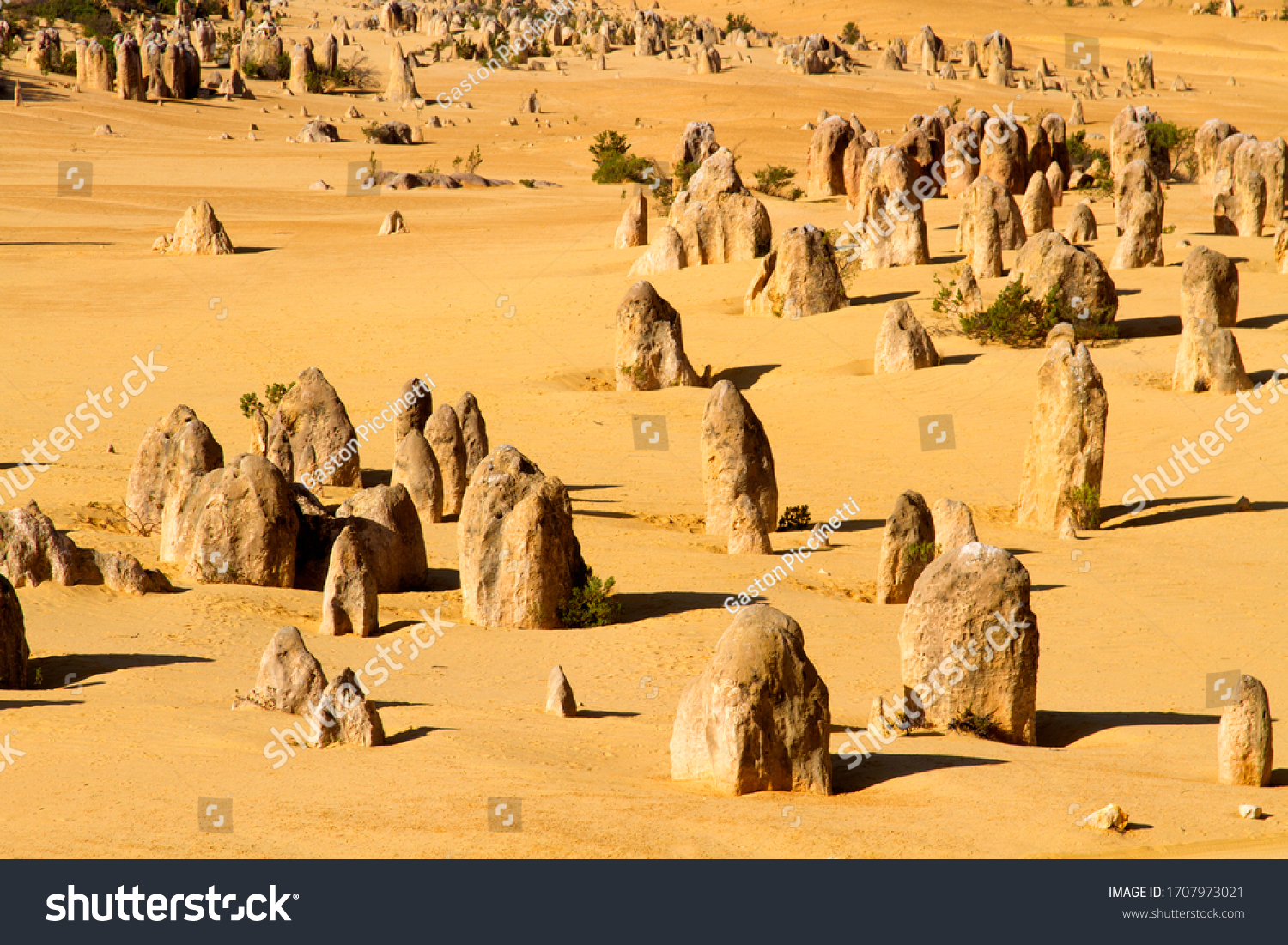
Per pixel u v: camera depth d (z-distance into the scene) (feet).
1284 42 597.93
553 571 62.34
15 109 367.66
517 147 380.58
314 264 212.23
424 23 593.42
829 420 122.01
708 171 194.70
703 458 85.40
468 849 33.01
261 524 67.05
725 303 168.45
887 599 69.10
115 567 63.41
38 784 38.32
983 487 101.35
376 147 373.81
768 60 554.46
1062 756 43.93
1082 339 141.38
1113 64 569.64
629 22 636.07
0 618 49.75
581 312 169.78
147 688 49.21
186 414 80.28
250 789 37.99
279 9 602.03
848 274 171.01
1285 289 156.56
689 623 62.80
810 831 34.24
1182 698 53.11
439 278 197.88
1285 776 41.81
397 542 68.59
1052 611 67.87
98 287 194.49
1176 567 77.61
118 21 531.09
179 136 370.73
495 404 128.47
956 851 33.01
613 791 37.93
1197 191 258.16
